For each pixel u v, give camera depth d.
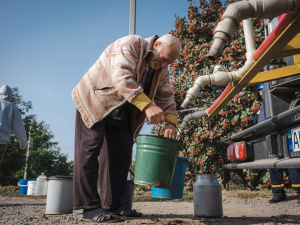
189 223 2.19
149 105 1.93
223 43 1.17
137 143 2.20
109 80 2.17
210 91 7.53
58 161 47.84
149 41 2.23
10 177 26.78
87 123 2.20
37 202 5.71
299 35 1.55
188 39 8.33
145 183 2.10
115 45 2.21
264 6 1.10
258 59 1.63
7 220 2.60
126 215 2.57
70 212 3.12
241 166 2.48
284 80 2.18
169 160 2.11
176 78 8.20
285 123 1.93
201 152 7.34
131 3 6.19
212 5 8.49
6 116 4.17
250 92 6.77
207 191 2.51
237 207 3.88
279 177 4.35
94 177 2.23
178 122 7.54
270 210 3.35
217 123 7.13
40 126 45.47
